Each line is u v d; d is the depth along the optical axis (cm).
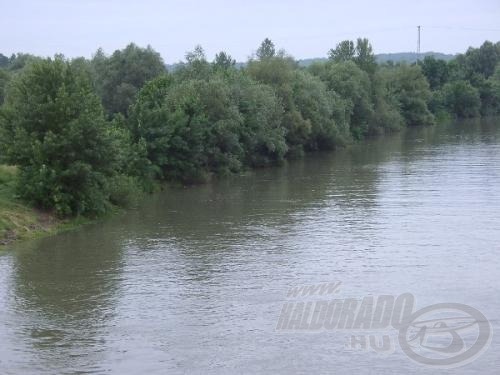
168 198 5000
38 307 2486
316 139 8369
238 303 2483
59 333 2222
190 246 3384
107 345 2116
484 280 2708
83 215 4081
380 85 11019
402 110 12494
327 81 9781
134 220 4116
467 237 3459
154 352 2056
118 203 4469
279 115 7300
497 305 2411
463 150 7962
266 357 2006
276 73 7894
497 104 15562
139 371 1922
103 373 1912
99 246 3422
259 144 6862
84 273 2922
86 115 3969
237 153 6303
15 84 4325
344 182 5628
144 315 2381
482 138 9694
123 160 4725
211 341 2133
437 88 15088
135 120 5466
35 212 3875
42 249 3369
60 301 2550
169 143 5503
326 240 3450
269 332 2200
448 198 4631
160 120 5478
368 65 11031
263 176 6250
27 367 1955
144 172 5241
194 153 5650
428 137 10131
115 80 8900
